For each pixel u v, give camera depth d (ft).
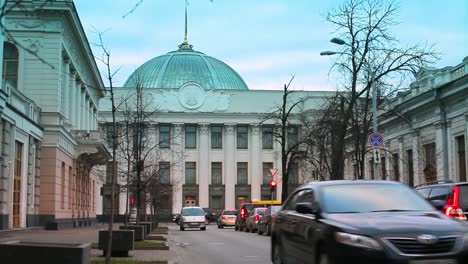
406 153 145.59
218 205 273.75
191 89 274.57
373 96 89.56
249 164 277.23
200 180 271.49
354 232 26.30
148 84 292.81
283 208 37.86
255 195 273.75
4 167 92.58
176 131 271.28
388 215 28.63
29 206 109.81
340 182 32.99
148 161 178.29
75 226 140.15
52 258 29.58
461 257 25.34
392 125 151.74
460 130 118.73
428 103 127.65
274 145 275.59
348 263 25.95
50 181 118.11
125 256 53.47
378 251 25.39
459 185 48.34
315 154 165.17
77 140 143.02
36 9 33.65
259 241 85.20
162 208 261.65
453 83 116.37
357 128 98.78
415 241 25.64
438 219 27.94
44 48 117.91
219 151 276.82
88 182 171.73
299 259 32.09
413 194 31.91
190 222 142.72
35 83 117.70
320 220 29.37
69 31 127.85
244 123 276.41
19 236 89.25
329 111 110.42
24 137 104.78
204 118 274.16
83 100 164.55
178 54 315.78
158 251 61.11
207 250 66.85
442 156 124.36
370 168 159.53
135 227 73.15
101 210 240.32
